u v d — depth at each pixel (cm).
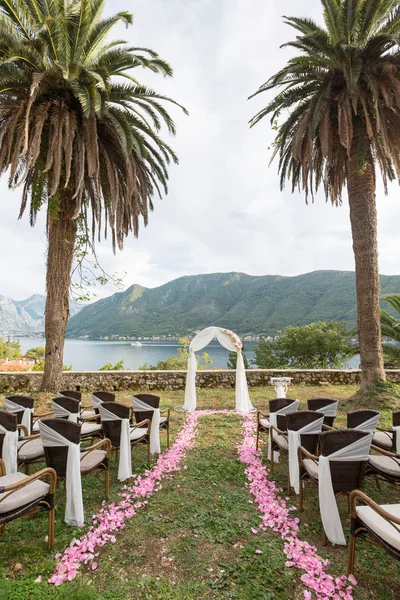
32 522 295
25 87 743
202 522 298
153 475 395
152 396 472
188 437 557
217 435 572
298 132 779
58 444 298
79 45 772
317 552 255
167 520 302
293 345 2411
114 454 470
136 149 824
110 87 795
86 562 243
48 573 232
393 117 771
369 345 788
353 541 232
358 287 808
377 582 226
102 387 1029
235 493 356
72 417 446
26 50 691
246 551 256
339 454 272
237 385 787
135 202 889
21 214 905
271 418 429
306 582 221
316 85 830
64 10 729
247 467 429
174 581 226
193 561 246
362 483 280
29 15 719
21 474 292
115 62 810
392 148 796
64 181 833
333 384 1096
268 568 237
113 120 752
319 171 938
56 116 716
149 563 244
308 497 351
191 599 209
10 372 991
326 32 775
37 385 994
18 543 266
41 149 796
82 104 677
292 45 788
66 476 297
